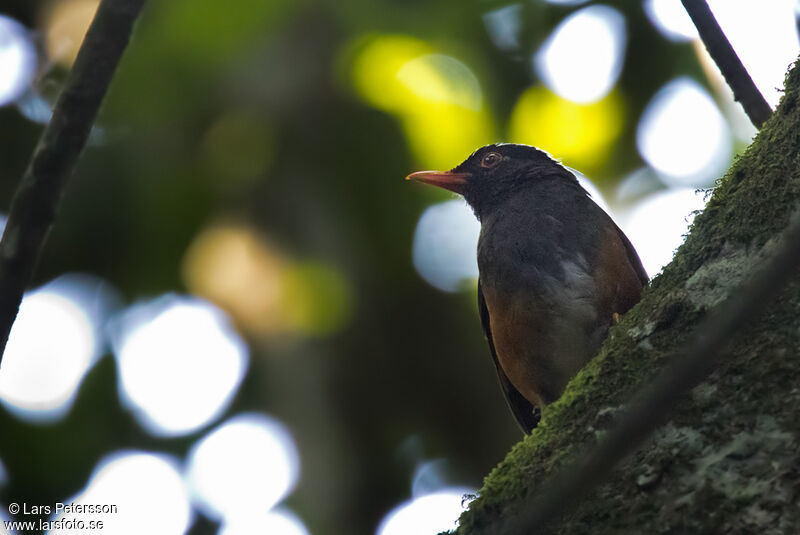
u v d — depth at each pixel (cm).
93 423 1403
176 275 1288
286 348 1286
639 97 1188
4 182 1345
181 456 1401
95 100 491
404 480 1351
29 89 1347
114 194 1284
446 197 1284
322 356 1318
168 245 1277
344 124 1249
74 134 488
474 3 1144
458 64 1142
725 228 514
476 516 493
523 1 1166
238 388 1378
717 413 436
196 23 1112
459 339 1348
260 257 1266
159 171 1262
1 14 1338
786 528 391
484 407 1376
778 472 407
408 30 1123
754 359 443
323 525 1280
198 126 1247
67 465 1394
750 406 432
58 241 1325
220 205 1273
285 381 1303
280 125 1245
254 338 1283
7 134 1348
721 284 496
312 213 1264
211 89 1209
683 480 425
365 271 1288
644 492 430
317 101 1235
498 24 1175
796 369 434
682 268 524
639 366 496
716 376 446
